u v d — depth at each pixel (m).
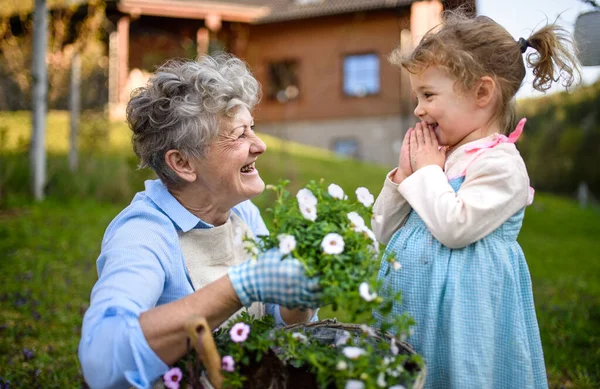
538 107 19.02
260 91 2.09
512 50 1.87
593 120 18.08
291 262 1.48
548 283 5.90
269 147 13.45
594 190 17.81
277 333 1.55
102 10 9.07
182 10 15.38
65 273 5.09
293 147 14.35
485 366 1.66
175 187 1.97
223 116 1.87
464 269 1.72
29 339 3.59
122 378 1.54
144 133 1.92
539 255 7.75
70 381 2.90
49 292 4.54
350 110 17.56
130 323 1.54
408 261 1.80
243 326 1.51
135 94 2.03
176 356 1.55
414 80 1.88
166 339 1.52
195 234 1.95
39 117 8.39
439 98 1.82
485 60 1.81
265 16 17.16
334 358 1.45
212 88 1.85
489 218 1.68
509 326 1.71
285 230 1.51
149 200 1.96
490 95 1.81
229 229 2.02
